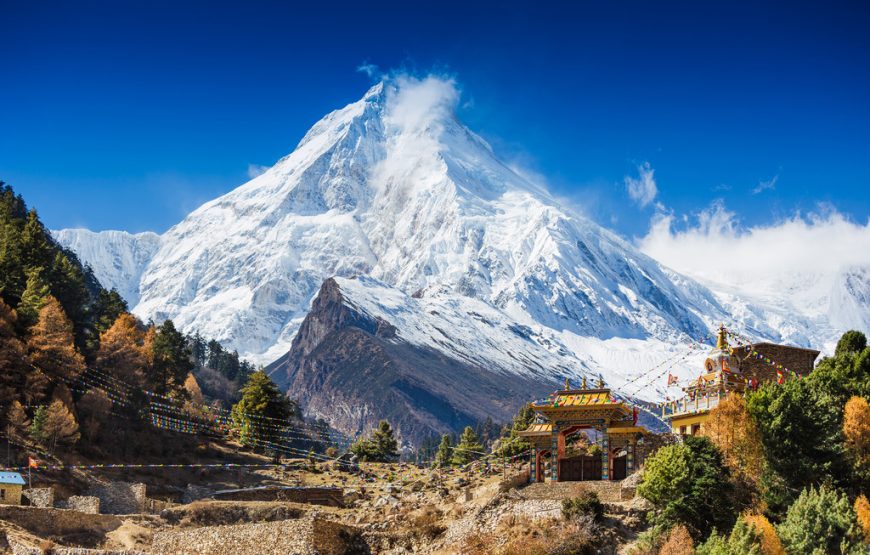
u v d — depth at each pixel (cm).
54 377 16075
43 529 10912
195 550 10231
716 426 9750
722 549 8175
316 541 9638
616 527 9219
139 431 16525
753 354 11788
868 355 11106
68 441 14688
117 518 11519
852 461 9419
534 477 10819
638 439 10544
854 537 8319
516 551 9025
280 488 12794
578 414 10719
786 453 9381
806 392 9750
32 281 17512
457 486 12306
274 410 18312
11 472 12106
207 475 15350
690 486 9012
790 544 8350
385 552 9969
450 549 9688
